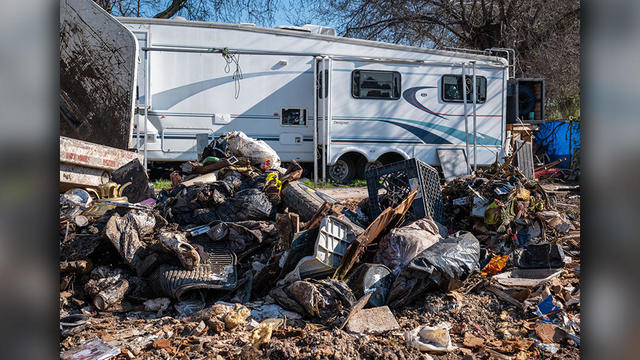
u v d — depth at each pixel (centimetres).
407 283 417
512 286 451
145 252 454
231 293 439
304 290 394
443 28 2077
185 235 498
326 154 1169
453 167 1223
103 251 466
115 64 753
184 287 412
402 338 364
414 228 474
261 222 532
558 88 1980
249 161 692
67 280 425
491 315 413
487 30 1930
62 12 754
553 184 1270
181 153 1104
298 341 345
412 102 1207
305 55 1122
